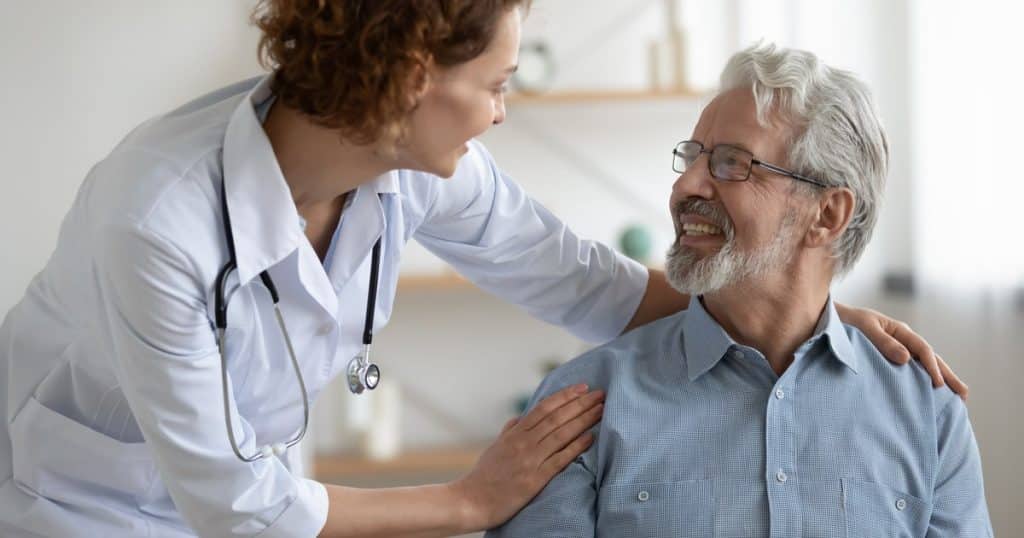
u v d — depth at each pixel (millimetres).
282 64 1209
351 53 1144
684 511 1506
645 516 1509
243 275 1231
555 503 1516
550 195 3328
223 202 1234
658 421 1558
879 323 1643
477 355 3361
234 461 1253
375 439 3213
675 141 3332
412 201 1504
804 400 1556
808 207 1531
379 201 1380
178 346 1193
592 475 1550
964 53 2943
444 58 1148
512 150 3318
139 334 1187
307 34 1167
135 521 1440
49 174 3078
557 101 3127
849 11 3148
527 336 3371
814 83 1527
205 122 1278
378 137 1183
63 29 3070
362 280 1435
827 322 1580
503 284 1726
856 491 1511
